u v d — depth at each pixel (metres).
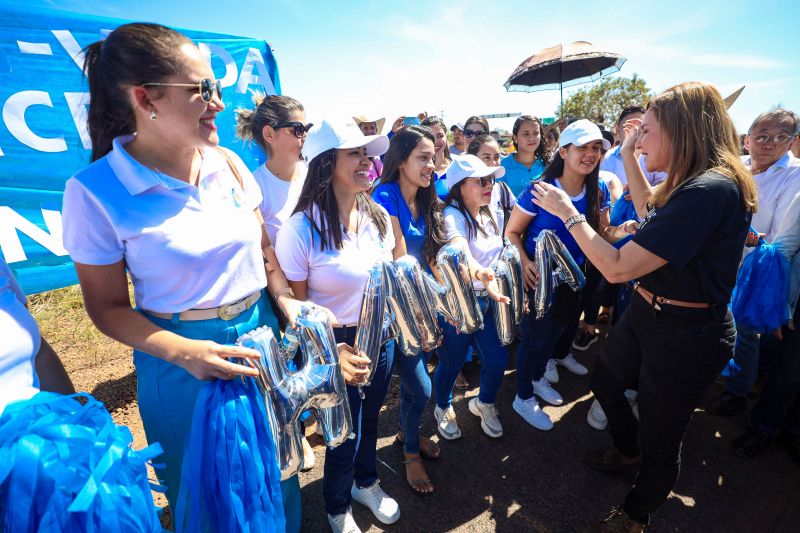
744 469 2.46
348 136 1.61
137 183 1.17
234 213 1.40
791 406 2.56
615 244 2.99
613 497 2.28
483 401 2.72
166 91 1.11
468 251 2.30
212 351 1.18
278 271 1.73
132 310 1.28
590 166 2.49
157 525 1.05
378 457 2.60
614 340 2.12
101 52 1.12
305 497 2.30
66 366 3.51
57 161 2.99
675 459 1.80
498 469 2.49
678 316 1.66
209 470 1.16
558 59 6.11
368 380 1.61
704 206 1.47
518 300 2.26
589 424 2.84
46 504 0.87
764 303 2.40
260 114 2.52
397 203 2.37
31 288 2.97
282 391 1.28
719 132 1.56
